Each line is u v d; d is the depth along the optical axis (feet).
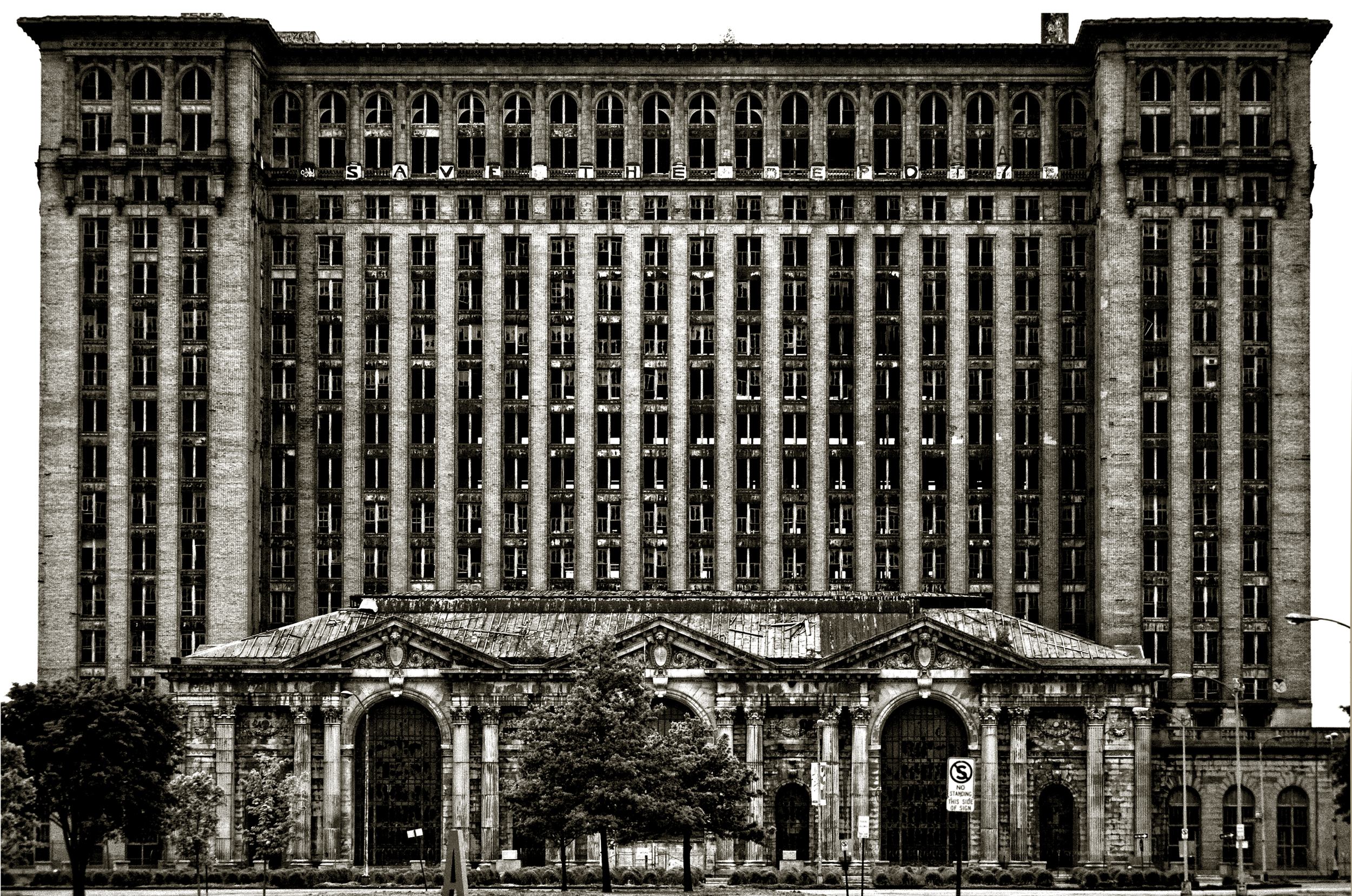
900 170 629.51
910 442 618.85
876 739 536.83
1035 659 538.06
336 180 627.46
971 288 624.18
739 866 531.09
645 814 448.65
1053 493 617.21
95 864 553.64
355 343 623.36
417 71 633.20
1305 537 599.16
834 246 626.64
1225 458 600.80
